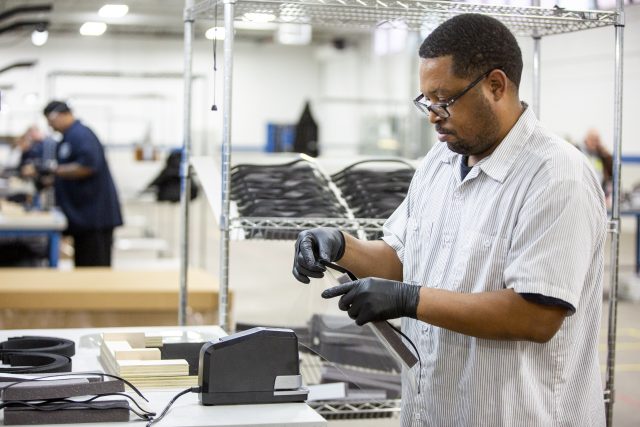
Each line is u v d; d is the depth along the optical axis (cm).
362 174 284
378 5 233
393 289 166
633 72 1021
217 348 166
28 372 186
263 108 1820
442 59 167
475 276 176
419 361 180
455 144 172
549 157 168
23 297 381
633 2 920
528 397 174
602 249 176
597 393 182
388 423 269
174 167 798
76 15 1042
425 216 192
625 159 1064
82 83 1666
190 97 291
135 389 170
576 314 175
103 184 610
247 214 256
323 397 258
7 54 1316
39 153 946
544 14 237
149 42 1700
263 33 1575
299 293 274
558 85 1207
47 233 594
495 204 174
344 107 1758
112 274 445
